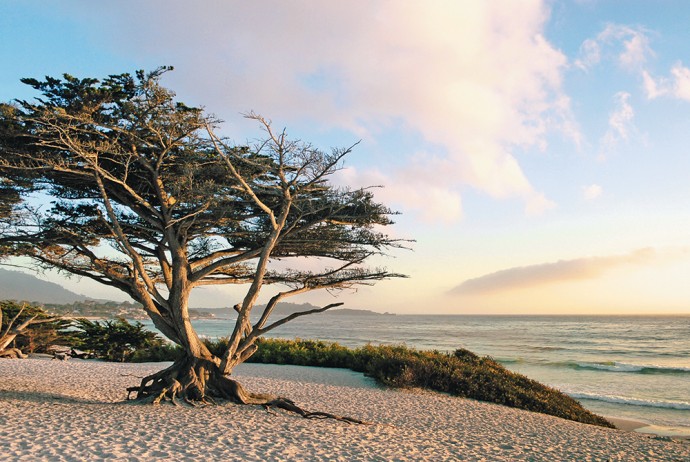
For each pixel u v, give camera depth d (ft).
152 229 49.88
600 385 108.78
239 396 48.16
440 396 66.95
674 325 491.72
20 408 40.47
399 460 32.27
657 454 42.75
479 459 35.09
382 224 52.03
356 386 71.67
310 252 55.06
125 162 44.04
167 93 41.22
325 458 30.94
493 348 217.56
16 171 41.96
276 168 46.24
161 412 41.65
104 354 105.29
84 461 26.12
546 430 50.37
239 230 51.16
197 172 45.16
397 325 545.44
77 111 40.16
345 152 45.32
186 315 48.96
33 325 105.19
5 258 49.39
